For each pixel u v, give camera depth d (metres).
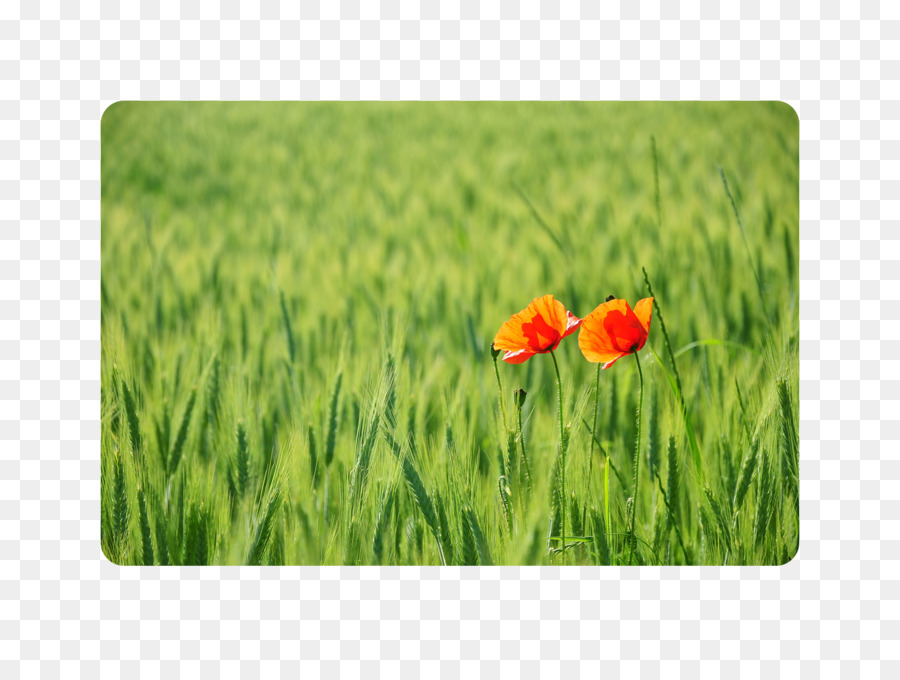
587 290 1.70
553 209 2.34
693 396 1.24
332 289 1.76
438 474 1.09
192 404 1.21
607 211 2.25
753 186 2.12
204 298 1.71
